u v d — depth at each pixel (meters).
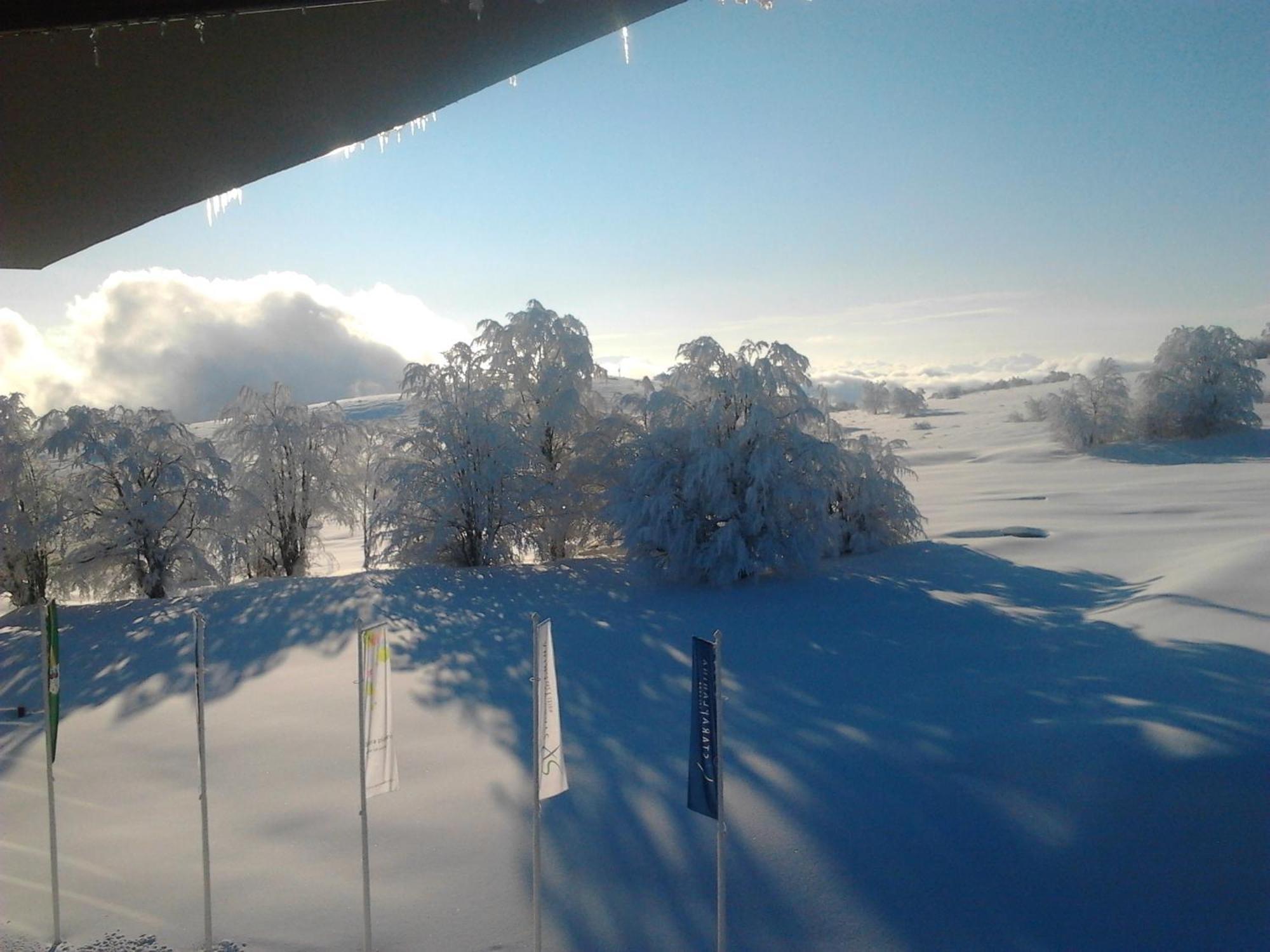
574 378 33.44
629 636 21.67
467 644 21.61
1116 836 10.13
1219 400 60.97
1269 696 13.03
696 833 11.09
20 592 29.86
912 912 9.33
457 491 31.16
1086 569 25.89
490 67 5.80
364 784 9.31
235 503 32.66
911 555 28.66
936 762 12.38
